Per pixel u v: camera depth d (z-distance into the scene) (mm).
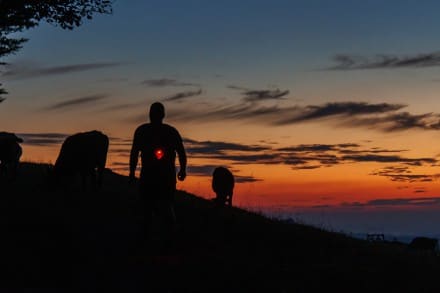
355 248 13516
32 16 19328
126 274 10031
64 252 11305
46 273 9930
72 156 18203
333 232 16281
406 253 14055
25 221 13398
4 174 21781
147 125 11930
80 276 9852
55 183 18297
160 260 11055
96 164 18766
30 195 17016
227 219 15820
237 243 12984
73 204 16203
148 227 11984
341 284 9906
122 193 18812
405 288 10086
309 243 13469
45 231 12719
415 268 11727
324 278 10164
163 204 11906
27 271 9906
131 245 12250
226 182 18547
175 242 12711
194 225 14641
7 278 9508
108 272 10125
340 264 11273
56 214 14570
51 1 19000
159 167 11758
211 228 14438
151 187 11773
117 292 9109
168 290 9242
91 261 10820
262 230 14586
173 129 11969
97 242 12352
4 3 18641
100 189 19078
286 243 13273
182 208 16828
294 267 10828
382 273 10820
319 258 11773
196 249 12227
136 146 11875
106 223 14242
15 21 19484
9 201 15633
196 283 9594
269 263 11031
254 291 9312
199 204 18297
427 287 10234
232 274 10094
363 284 10031
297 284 9734
